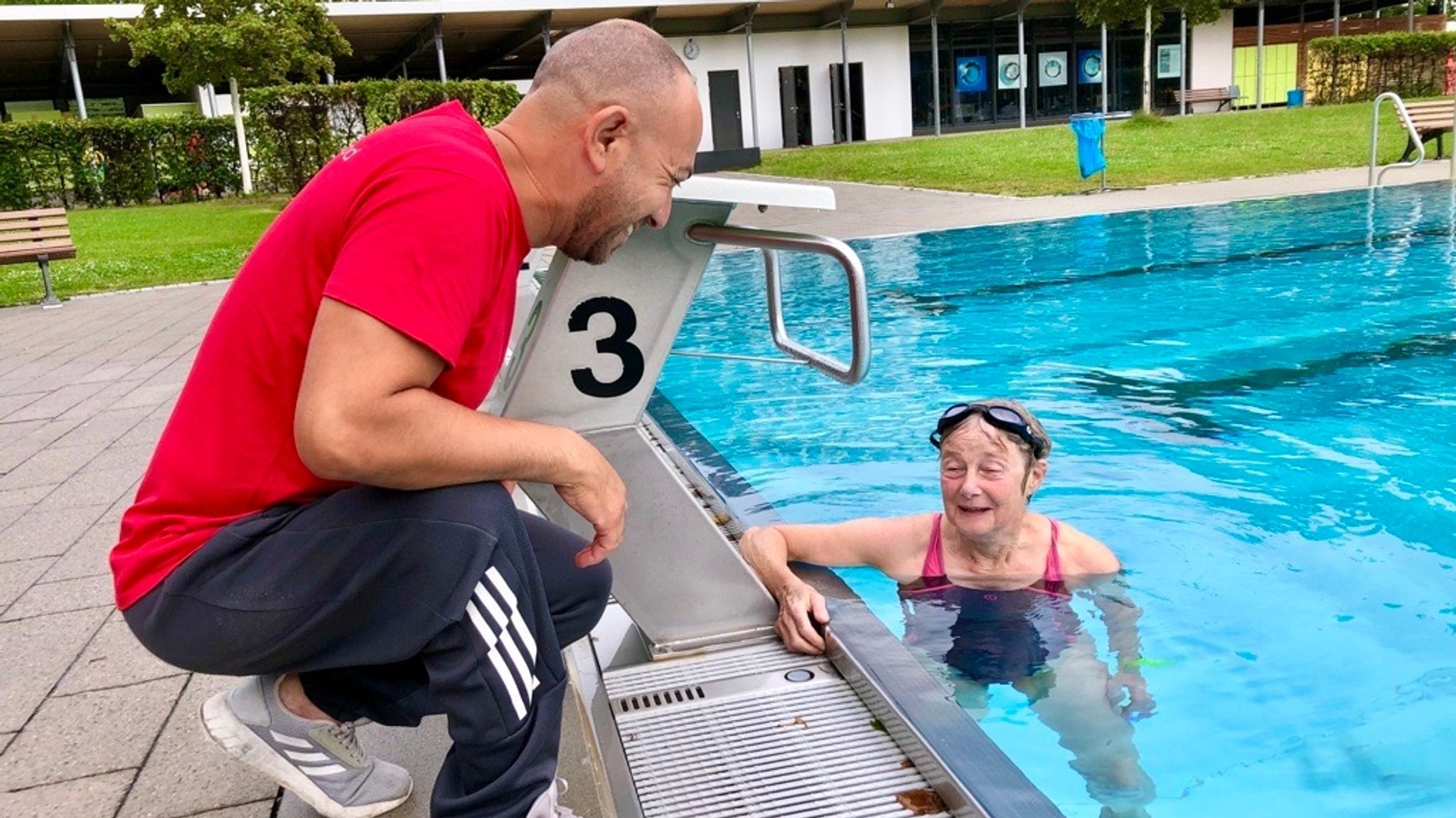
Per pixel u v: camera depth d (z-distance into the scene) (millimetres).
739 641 2143
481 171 1197
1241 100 34125
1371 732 1960
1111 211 9859
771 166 18875
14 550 3033
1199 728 2002
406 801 1696
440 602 1265
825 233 9766
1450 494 3244
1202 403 4371
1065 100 32031
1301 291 6371
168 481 1320
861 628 2088
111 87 30906
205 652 1325
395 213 1149
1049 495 3416
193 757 1877
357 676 1468
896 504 3480
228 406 1279
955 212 10695
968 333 5922
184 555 1295
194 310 8242
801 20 28969
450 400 1242
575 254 1430
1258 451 3748
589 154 1298
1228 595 2609
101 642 2375
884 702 1776
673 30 27781
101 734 1969
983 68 31156
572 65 1295
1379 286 6328
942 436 2684
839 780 1631
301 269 1227
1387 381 4484
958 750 1604
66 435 4453
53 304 9102
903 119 30266
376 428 1134
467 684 1296
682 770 1672
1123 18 21750
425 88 17859
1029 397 4629
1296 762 1872
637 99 1293
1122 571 2766
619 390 1940
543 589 1454
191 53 18844
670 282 1896
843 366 1879
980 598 2615
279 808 1703
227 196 20500
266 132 17375
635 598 2062
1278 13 35031
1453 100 10422
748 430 4406
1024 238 8844
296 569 1265
